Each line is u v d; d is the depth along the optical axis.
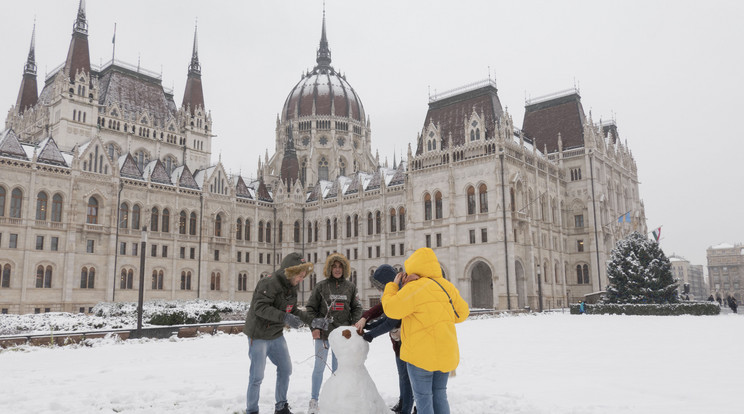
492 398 10.74
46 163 68.56
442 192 74.00
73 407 10.45
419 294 7.81
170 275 79.25
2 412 10.15
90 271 70.75
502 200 67.56
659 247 52.47
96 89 85.06
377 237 83.38
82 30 85.69
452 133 78.38
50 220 67.81
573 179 83.50
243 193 93.19
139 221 77.44
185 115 101.12
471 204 71.44
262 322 9.81
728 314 49.31
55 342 24.67
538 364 15.95
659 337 24.27
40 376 14.84
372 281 10.02
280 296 10.13
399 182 83.38
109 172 74.31
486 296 74.12
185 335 29.33
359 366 8.22
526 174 71.88
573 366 15.40
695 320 37.44
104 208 72.88
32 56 103.06
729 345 20.38
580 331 29.00
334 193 93.50
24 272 64.56
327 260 11.14
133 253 75.81
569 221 82.75
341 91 122.88
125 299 73.44
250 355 9.84
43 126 85.31
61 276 67.94
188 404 10.66
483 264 73.75
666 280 50.78
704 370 14.28
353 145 119.62
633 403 10.23
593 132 84.38
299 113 120.19
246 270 90.06
